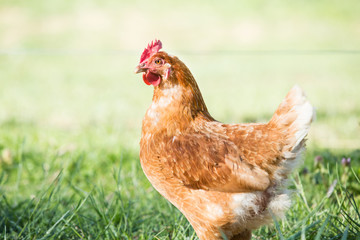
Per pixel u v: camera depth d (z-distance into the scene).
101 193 6.05
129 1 28.41
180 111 4.55
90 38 22.73
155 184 4.70
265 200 4.23
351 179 5.84
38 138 9.12
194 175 4.36
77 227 5.34
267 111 11.97
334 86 14.84
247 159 4.24
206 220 4.42
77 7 27.05
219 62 20.00
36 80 16.91
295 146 4.17
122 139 9.12
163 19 25.55
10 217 5.50
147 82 4.64
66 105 13.10
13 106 12.91
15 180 7.16
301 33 22.77
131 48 21.42
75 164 7.32
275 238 4.93
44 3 27.53
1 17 25.36
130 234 5.07
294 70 17.94
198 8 27.33
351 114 10.98
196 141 4.43
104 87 15.75
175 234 4.93
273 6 26.94
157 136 4.56
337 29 22.94
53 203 6.01
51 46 21.41
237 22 24.92
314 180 5.88
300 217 5.12
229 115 11.57
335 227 4.54
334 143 8.48
